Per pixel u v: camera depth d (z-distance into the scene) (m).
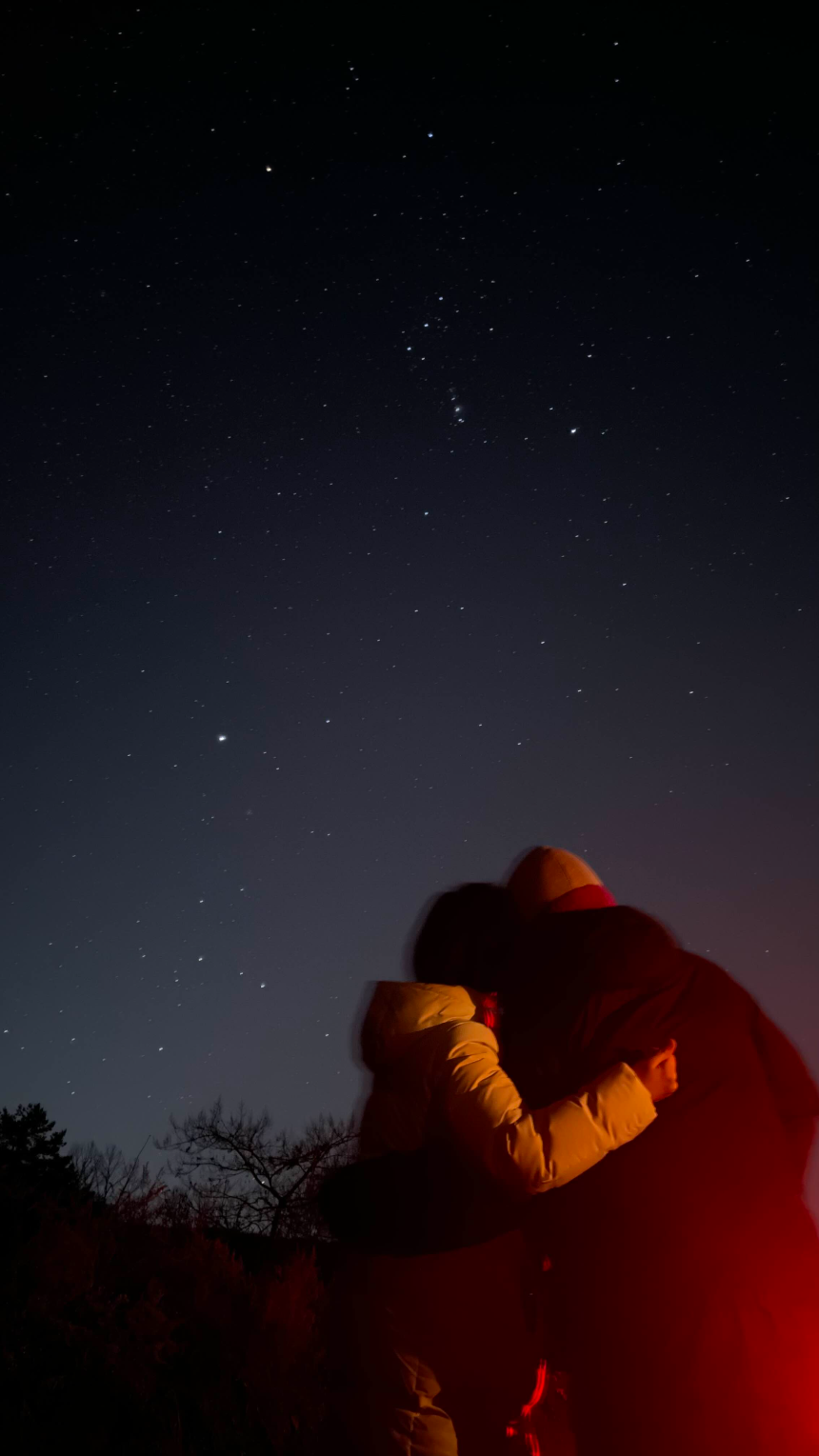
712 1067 2.10
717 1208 1.97
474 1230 2.30
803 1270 1.94
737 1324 1.90
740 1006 2.20
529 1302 2.35
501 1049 2.43
